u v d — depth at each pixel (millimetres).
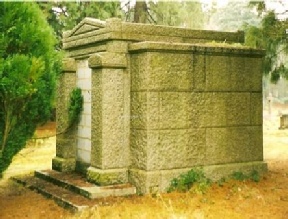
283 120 19469
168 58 7461
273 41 10102
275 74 10570
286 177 8609
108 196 7172
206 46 7809
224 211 6348
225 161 8109
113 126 7617
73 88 9141
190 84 7699
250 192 7383
